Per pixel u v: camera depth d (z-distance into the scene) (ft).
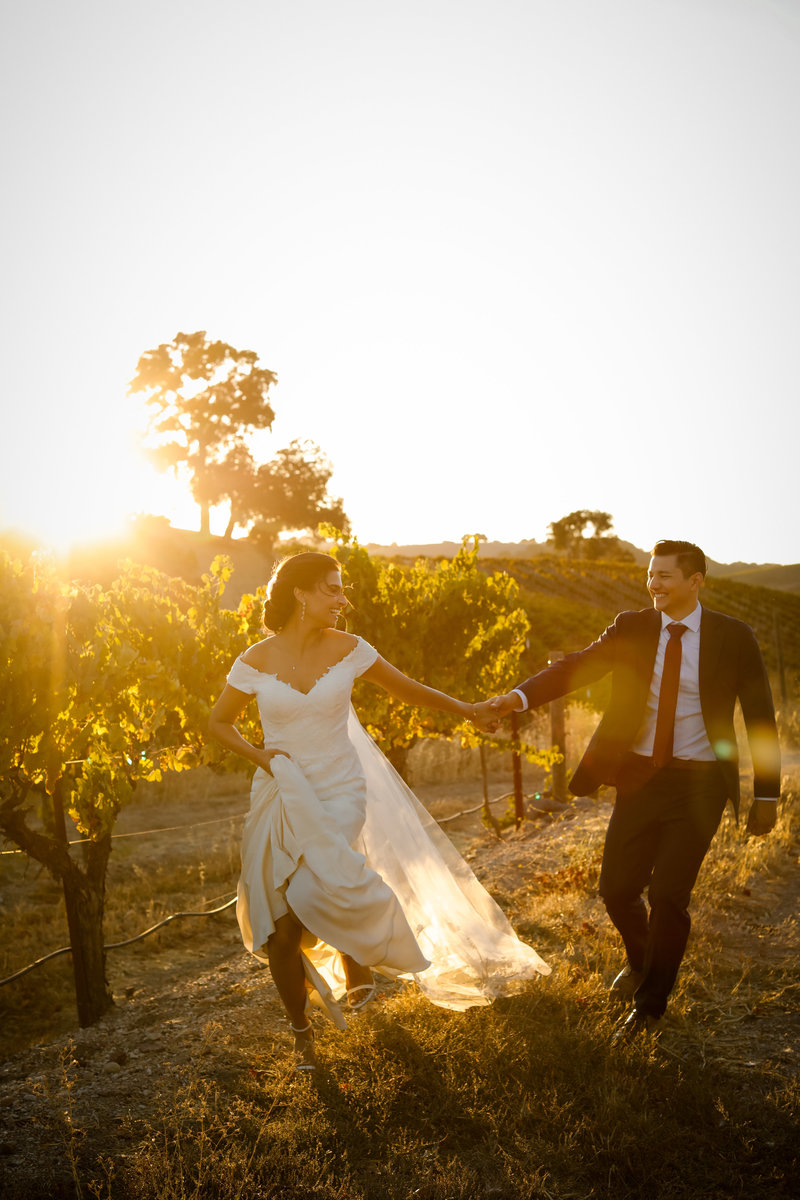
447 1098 10.69
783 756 38.75
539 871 21.33
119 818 37.60
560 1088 10.82
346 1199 8.96
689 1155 9.67
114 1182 9.53
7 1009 20.38
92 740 18.10
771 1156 9.65
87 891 18.44
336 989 13.10
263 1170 9.47
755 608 174.09
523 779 42.83
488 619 30.01
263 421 250.37
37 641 16.12
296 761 11.78
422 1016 12.56
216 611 20.90
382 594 28.63
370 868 12.61
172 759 20.42
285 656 11.98
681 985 14.05
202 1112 10.27
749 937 16.70
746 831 22.85
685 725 12.53
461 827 33.96
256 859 11.71
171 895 27.40
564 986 13.41
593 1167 9.55
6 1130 10.80
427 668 29.25
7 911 26.12
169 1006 15.07
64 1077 11.91
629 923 13.15
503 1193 9.13
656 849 12.88
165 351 247.91
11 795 17.07
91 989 18.19
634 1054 11.44
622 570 217.77
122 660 17.20
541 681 13.21
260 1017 13.62
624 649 13.08
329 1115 10.44
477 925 13.52
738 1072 11.43
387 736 29.07
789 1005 13.51
